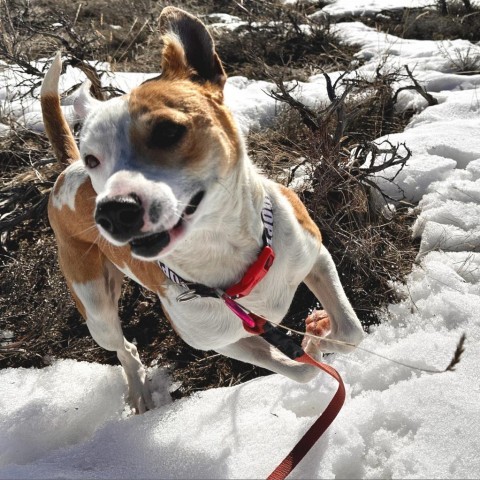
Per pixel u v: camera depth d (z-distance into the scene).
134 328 0.68
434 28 1.16
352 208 0.69
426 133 0.81
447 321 0.58
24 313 0.71
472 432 0.46
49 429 0.57
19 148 0.90
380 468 0.47
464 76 0.94
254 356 0.52
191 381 0.62
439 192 0.71
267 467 0.47
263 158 0.80
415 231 0.69
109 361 0.67
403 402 0.49
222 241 0.46
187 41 0.48
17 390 0.62
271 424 0.51
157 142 0.41
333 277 0.53
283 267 0.49
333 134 0.81
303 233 0.50
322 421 0.46
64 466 0.51
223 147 0.43
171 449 0.51
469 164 0.74
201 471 0.48
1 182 0.86
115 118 0.42
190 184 0.42
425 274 0.63
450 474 0.44
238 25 1.24
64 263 0.61
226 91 0.97
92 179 0.45
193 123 0.42
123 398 0.62
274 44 1.14
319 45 1.14
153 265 0.50
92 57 1.08
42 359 0.67
